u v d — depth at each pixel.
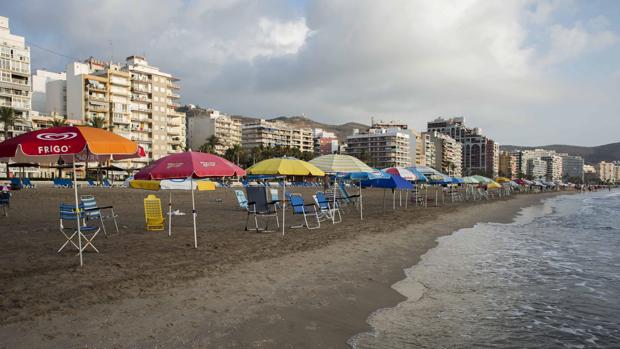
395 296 7.87
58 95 90.94
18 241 11.50
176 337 5.29
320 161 15.67
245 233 13.95
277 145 141.00
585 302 7.88
